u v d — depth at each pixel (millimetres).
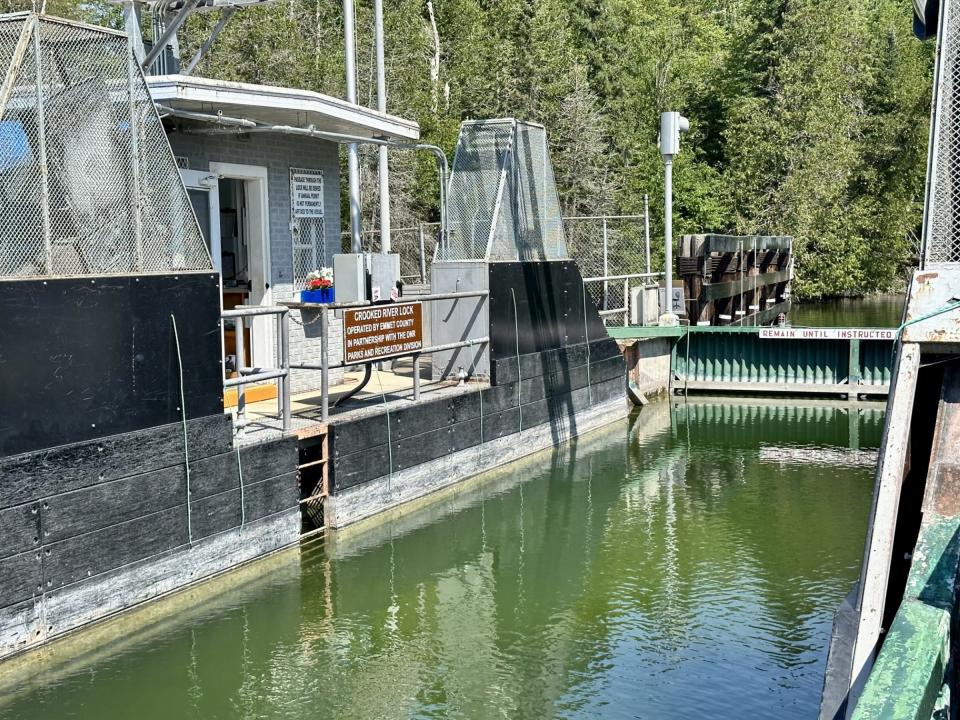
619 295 21219
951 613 5027
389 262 12586
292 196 13758
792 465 14586
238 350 9852
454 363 14047
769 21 42438
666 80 43812
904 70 44938
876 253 43625
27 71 7789
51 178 7828
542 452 15211
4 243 7508
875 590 5652
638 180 41375
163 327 8586
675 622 8711
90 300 7922
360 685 7523
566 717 7020
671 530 11398
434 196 31109
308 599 9188
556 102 37500
